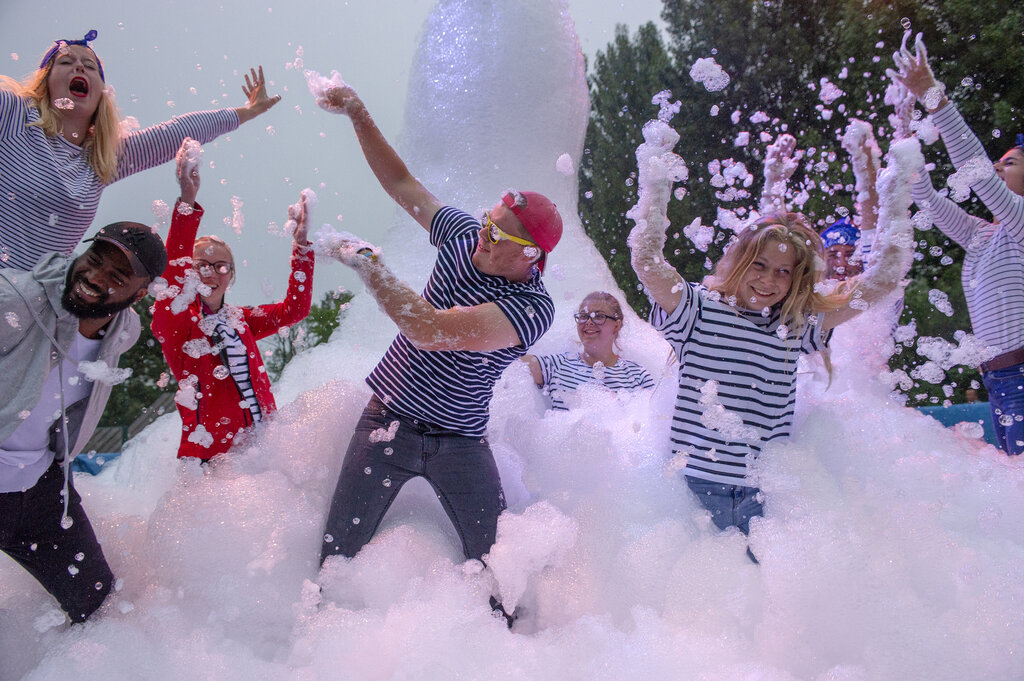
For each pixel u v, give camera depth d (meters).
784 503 2.26
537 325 2.10
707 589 2.13
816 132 8.68
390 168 2.50
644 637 2.01
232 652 1.99
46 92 2.51
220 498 2.34
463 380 2.16
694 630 2.06
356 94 2.45
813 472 2.31
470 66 3.55
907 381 3.08
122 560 2.33
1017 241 3.02
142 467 2.97
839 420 2.66
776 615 1.99
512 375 3.07
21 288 1.86
